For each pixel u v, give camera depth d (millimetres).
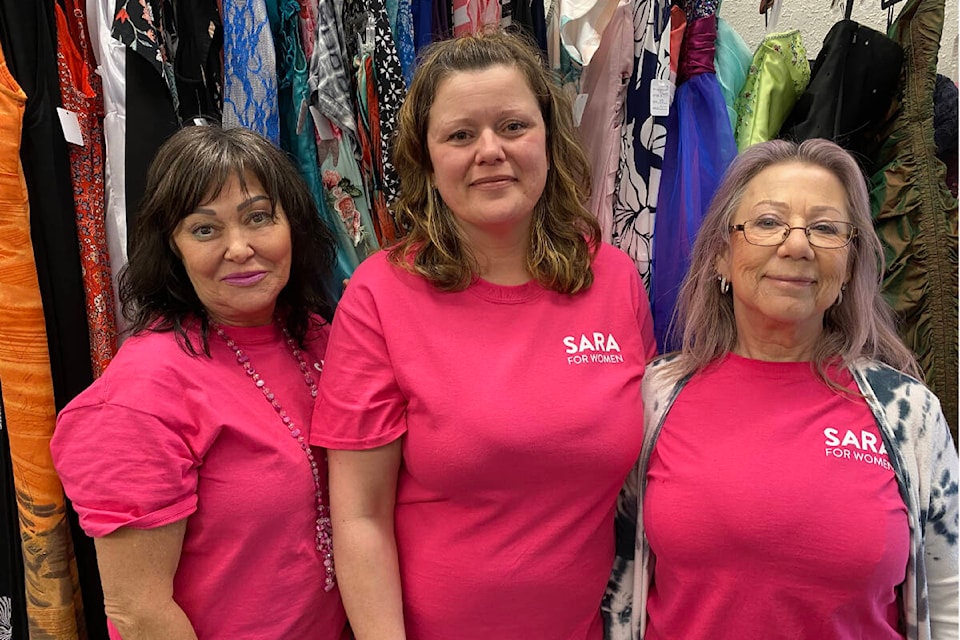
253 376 874
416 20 1239
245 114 1138
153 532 741
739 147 1239
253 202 817
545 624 881
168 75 1074
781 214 846
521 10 1228
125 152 1060
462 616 861
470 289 906
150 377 769
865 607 795
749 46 1592
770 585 805
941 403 1113
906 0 1234
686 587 859
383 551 854
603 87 1222
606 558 931
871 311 909
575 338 902
